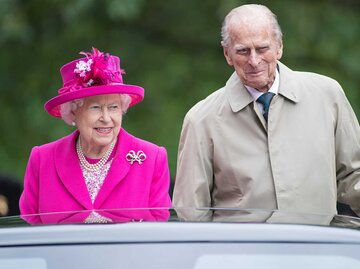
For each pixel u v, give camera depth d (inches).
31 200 513.0
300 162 529.3
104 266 359.6
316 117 537.6
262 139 534.9
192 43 1577.3
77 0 1427.2
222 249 362.3
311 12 1509.6
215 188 546.0
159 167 513.7
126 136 515.5
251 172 530.3
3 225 389.7
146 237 366.3
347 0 1528.1
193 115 546.0
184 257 360.2
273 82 537.0
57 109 516.4
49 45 1544.0
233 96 539.8
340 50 1491.1
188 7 1577.3
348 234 372.2
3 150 1487.5
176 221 381.1
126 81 1534.2
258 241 365.1
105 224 378.0
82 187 505.4
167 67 1541.6
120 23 1555.1
